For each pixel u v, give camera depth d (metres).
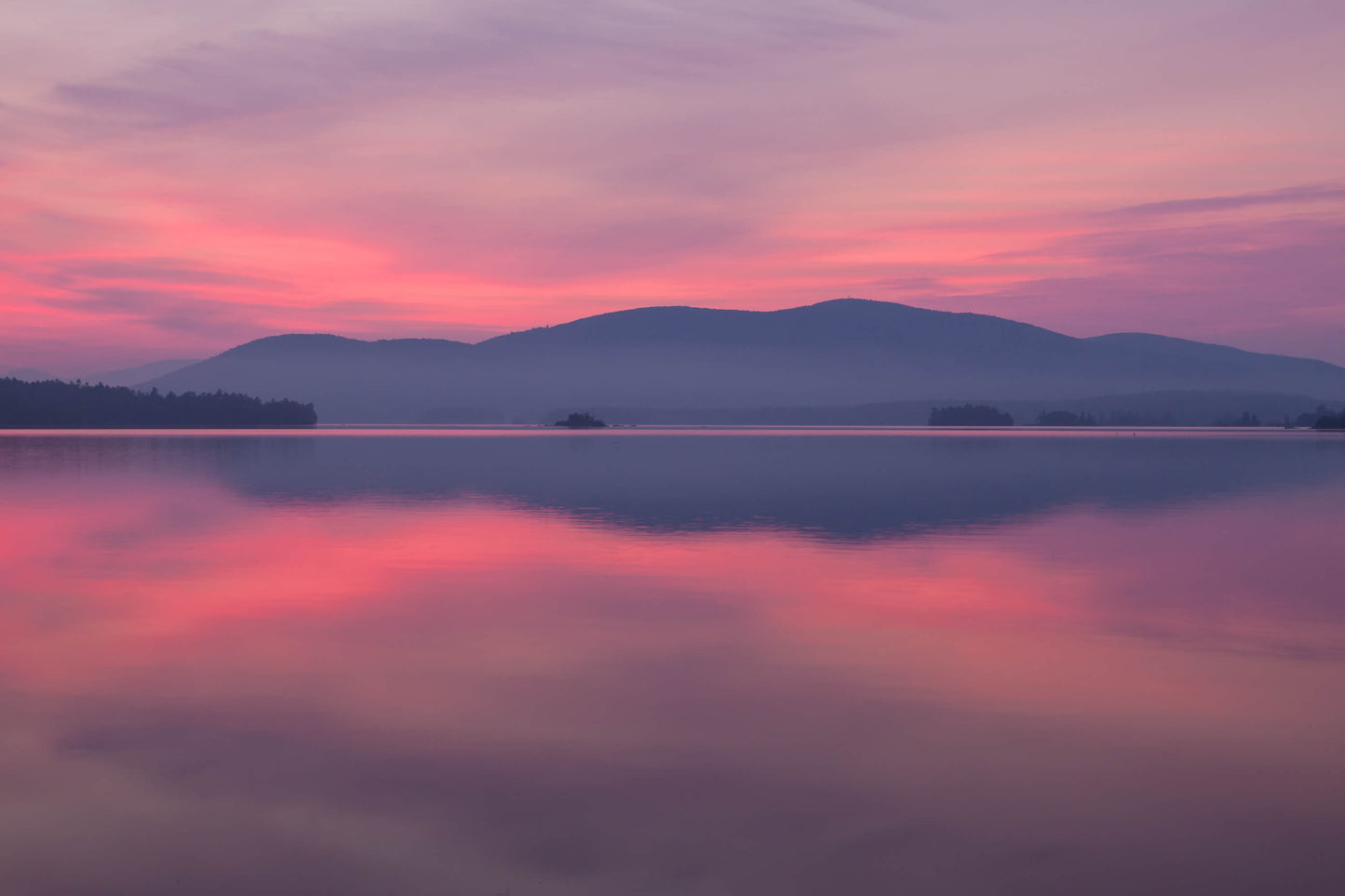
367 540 23.77
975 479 45.00
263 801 8.55
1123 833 8.04
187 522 27.17
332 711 10.71
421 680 11.80
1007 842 7.90
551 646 13.41
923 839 7.93
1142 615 15.35
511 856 7.69
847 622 14.80
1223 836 7.98
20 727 10.20
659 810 8.40
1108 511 30.95
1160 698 11.22
